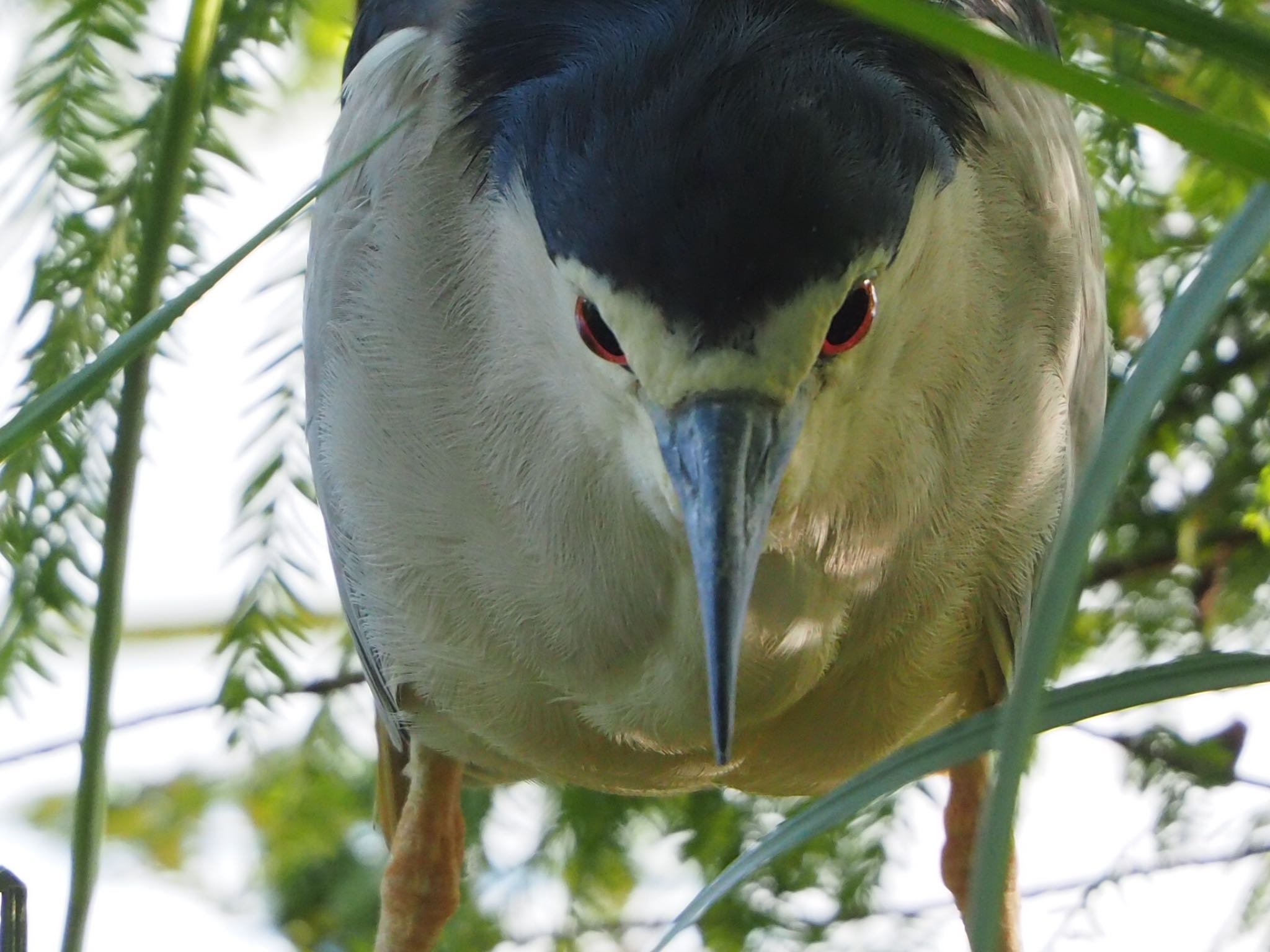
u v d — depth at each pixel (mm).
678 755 5730
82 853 3834
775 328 4047
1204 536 6617
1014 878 6145
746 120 4129
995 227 5070
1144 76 5953
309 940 7746
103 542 4305
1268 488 5711
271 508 6277
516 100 4707
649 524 4953
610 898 7074
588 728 5703
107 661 3953
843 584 5113
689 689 5312
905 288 4551
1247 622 6664
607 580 5125
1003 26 5465
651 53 4375
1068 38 6113
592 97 4344
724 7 4508
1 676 5766
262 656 6320
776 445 4109
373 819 7293
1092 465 2279
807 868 6703
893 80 4508
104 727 3910
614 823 6984
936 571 5285
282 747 7324
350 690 7066
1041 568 5578
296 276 6254
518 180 4637
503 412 5039
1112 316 6762
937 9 2018
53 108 5727
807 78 4270
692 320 4059
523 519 5160
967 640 5637
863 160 4164
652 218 4078
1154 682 2781
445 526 5336
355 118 5500
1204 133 1979
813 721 5656
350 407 5418
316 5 6914
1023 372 5230
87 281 5660
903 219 4246
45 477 5652
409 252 5125
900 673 5527
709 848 6895
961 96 4801
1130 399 2262
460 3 5336
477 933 7066
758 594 5023
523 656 5461
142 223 5578
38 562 5691
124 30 5754
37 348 5645
